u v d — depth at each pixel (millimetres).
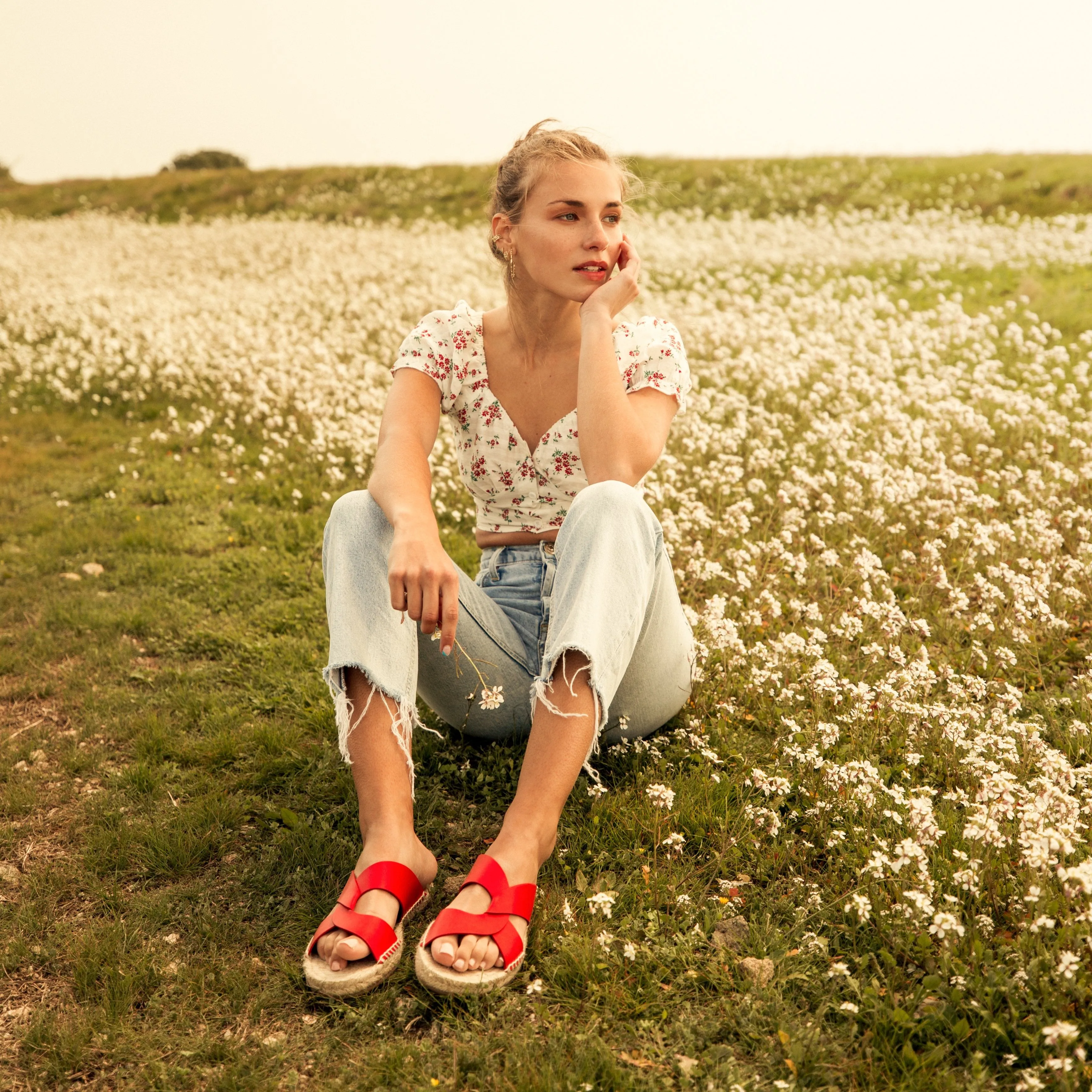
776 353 6746
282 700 3094
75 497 5469
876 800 2205
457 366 2348
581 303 2285
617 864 2146
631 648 1970
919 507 4176
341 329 9289
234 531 4824
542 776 1867
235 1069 1613
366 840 1915
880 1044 1594
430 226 18734
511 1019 1685
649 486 4508
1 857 2305
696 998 1745
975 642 3043
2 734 2945
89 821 2445
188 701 3104
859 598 3199
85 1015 1751
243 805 2455
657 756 2549
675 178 20672
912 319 8273
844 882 2004
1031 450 4723
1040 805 1900
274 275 14117
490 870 1800
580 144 2184
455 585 1919
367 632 1961
